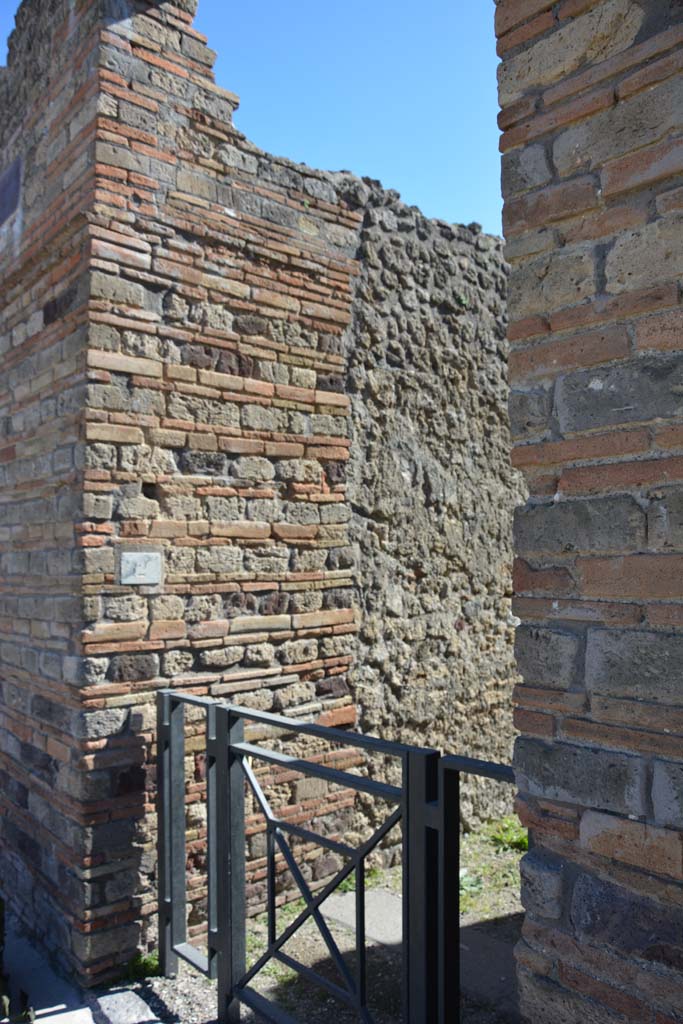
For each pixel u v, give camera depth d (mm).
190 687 4086
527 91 2215
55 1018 3400
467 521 5660
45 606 4102
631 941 1943
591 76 2068
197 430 4152
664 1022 1877
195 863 4098
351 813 4758
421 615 5281
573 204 2100
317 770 2908
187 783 4082
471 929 4164
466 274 5777
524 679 2189
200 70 4254
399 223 5293
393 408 5164
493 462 5906
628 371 1989
